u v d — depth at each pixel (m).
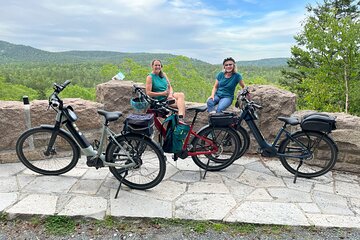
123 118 4.28
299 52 15.45
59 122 3.28
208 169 3.71
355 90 12.23
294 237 2.49
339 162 3.80
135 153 3.12
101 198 2.96
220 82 4.50
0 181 3.27
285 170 3.82
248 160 4.14
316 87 12.71
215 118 3.47
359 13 20.81
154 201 2.94
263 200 3.01
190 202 2.93
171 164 3.91
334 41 11.48
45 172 3.45
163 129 3.48
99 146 3.17
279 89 4.34
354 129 3.65
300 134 3.46
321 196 3.13
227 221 2.63
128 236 2.48
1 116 3.65
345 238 2.48
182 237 2.48
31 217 2.64
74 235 2.48
